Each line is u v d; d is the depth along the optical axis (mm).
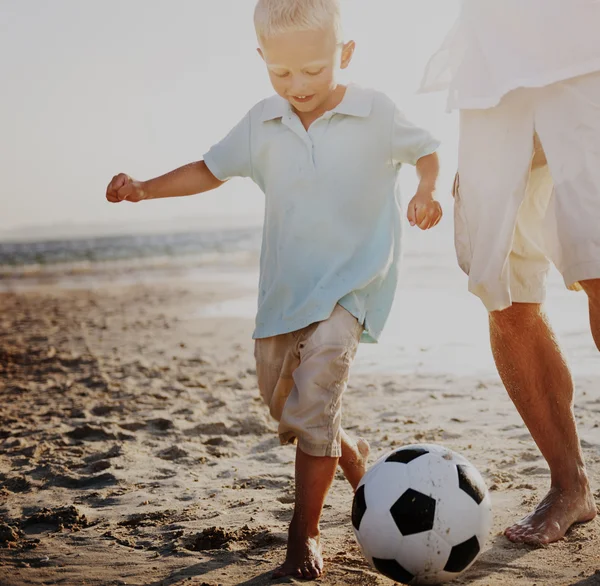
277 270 2773
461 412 5051
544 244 2799
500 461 3836
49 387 6711
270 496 3568
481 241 2711
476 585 2385
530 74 2531
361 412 5305
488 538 2777
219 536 2979
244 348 8906
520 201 2646
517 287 2818
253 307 13938
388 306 2793
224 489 3721
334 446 2590
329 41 2582
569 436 2857
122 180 2873
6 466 4293
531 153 2633
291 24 2521
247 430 4988
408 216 2648
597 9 2480
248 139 2904
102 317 13508
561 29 2508
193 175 2938
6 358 8562
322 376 2568
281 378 2752
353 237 2713
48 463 4285
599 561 2494
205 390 6355
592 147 2492
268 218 2842
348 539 2895
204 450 4504
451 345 7941
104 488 3838
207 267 30156
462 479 2371
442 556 2301
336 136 2734
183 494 3666
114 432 4945
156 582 2586
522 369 2844
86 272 31609
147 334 10664
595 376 5660
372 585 2441
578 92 2518
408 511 2305
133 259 39906
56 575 2701
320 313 2600
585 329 7742
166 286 21156
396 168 2857
